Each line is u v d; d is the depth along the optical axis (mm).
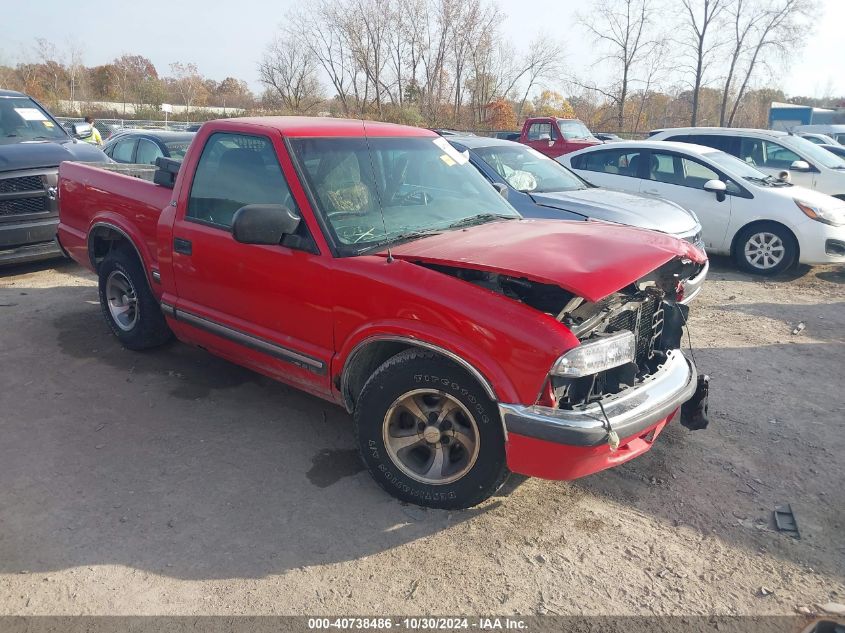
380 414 3461
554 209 6953
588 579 3070
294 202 3832
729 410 4824
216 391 4910
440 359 3264
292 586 2961
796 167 11633
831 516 3592
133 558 3100
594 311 3363
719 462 4109
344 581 3002
